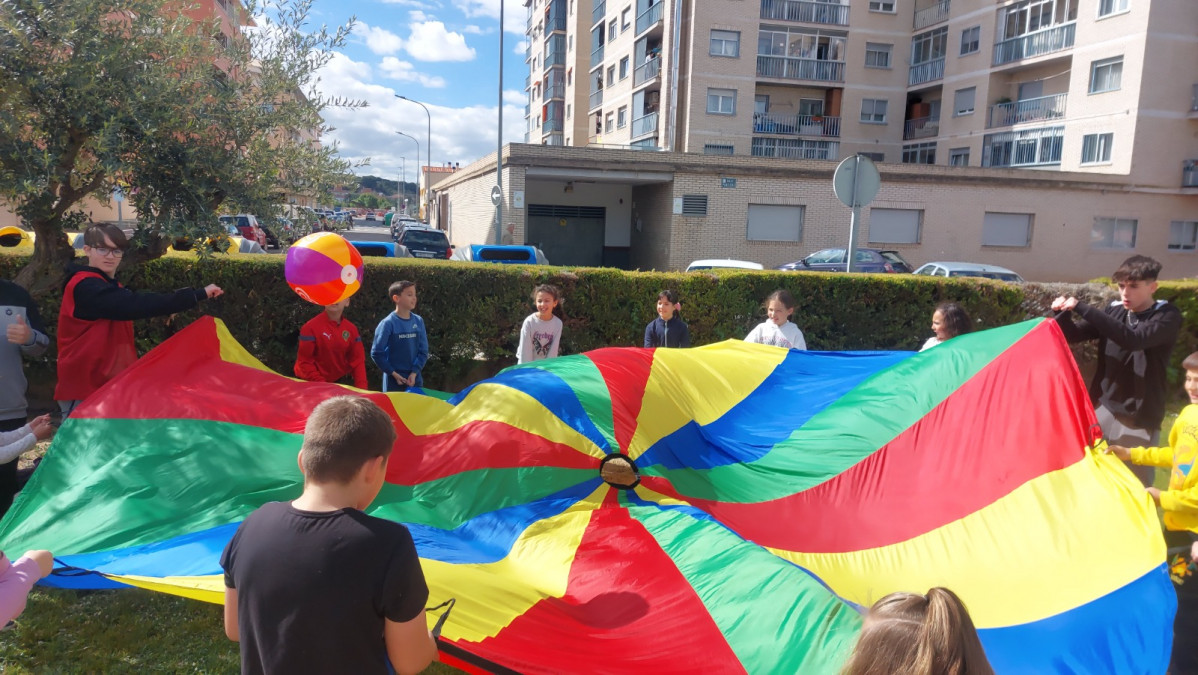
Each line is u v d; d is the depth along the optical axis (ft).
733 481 14.37
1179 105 92.43
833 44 118.83
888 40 120.88
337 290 16.12
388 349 19.02
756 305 27.22
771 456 14.92
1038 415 12.98
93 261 14.69
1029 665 9.42
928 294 28.27
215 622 12.19
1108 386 15.19
